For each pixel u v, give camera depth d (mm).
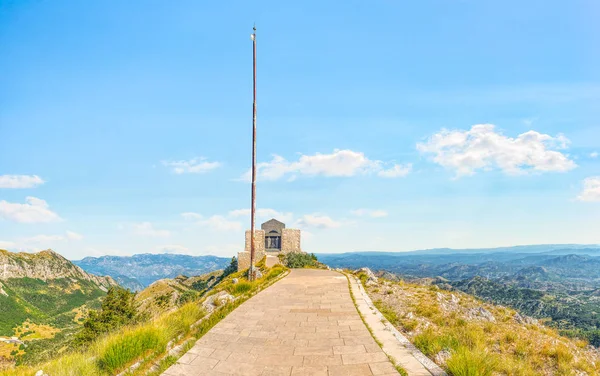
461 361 6703
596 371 8609
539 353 9422
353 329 9961
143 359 7559
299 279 23109
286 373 6816
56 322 171125
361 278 22797
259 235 57500
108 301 45719
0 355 67688
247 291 17938
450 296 16078
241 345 8594
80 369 7035
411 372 6730
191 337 9273
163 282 103812
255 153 25141
